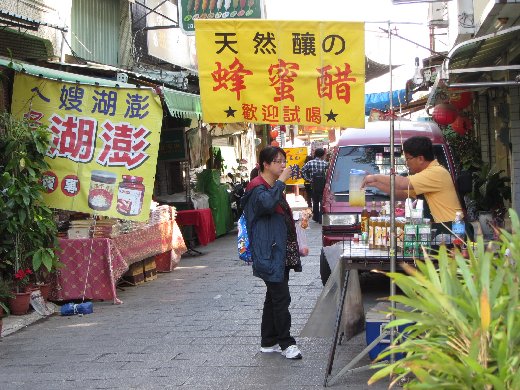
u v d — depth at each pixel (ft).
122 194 32.73
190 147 55.21
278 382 20.52
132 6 54.75
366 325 21.02
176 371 22.11
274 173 22.76
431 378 10.23
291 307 30.48
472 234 24.27
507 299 10.77
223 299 33.30
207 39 20.92
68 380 21.75
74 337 27.35
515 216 12.17
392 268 19.26
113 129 32.73
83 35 48.83
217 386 20.44
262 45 20.80
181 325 28.37
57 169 32.83
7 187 29.45
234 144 83.46
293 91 20.88
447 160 34.17
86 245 33.30
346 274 20.56
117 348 25.31
